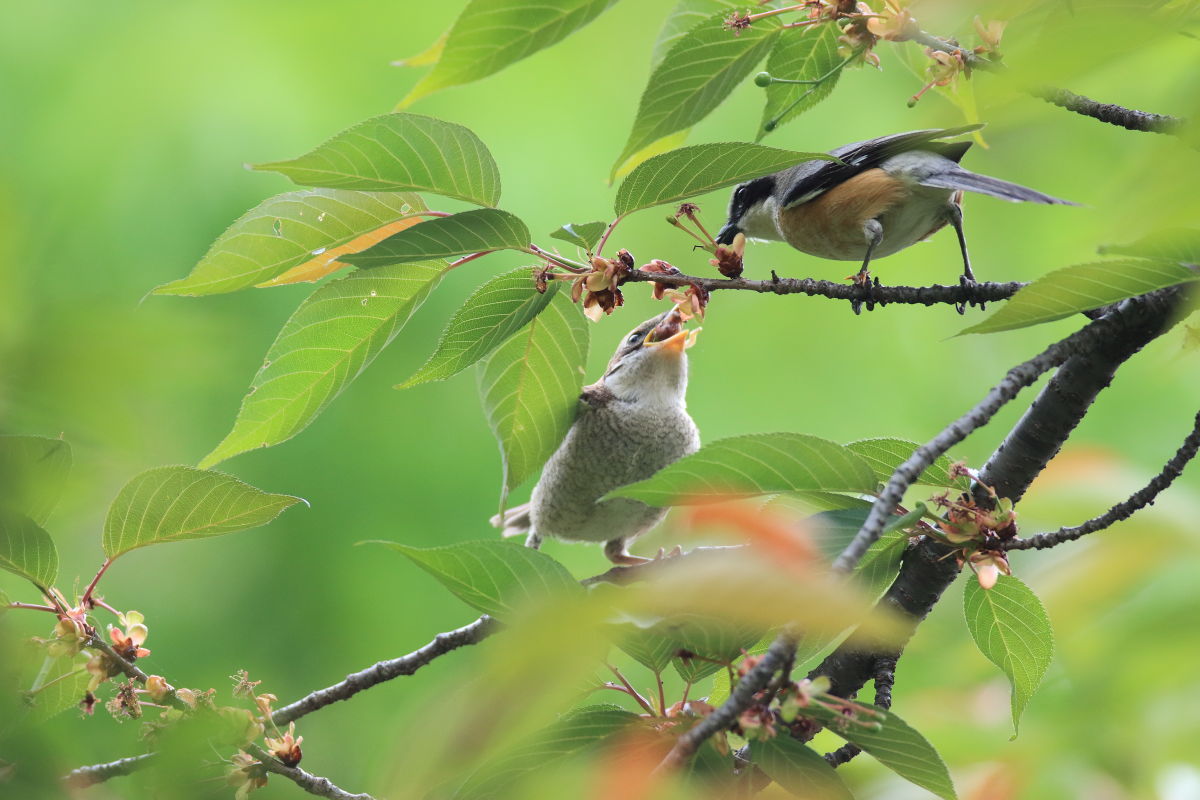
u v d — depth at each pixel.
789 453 4.25
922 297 5.98
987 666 6.13
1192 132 2.44
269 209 5.29
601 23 13.49
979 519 4.96
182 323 2.88
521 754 4.39
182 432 2.92
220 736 4.99
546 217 12.92
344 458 11.90
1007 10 2.68
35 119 11.52
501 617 4.21
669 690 6.90
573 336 6.39
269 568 11.38
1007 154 6.12
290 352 5.82
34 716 3.92
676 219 5.91
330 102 12.34
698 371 13.61
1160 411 10.33
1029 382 4.48
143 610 10.62
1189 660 4.82
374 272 5.73
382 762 3.02
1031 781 5.56
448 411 12.39
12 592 5.69
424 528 11.93
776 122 6.61
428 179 5.09
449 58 5.43
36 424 2.80
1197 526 5.02
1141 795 5.30
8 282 2.84
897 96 10.62
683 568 2.53
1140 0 2.50
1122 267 4.04
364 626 11.42
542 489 10.68
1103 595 4.99
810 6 5.74
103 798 4.10
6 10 11.75
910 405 12.84
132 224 11.20
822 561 4.18
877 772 6.09
